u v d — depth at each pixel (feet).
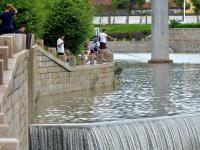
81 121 119.24
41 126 103.86
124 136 102.32
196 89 178.50
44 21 198.80
